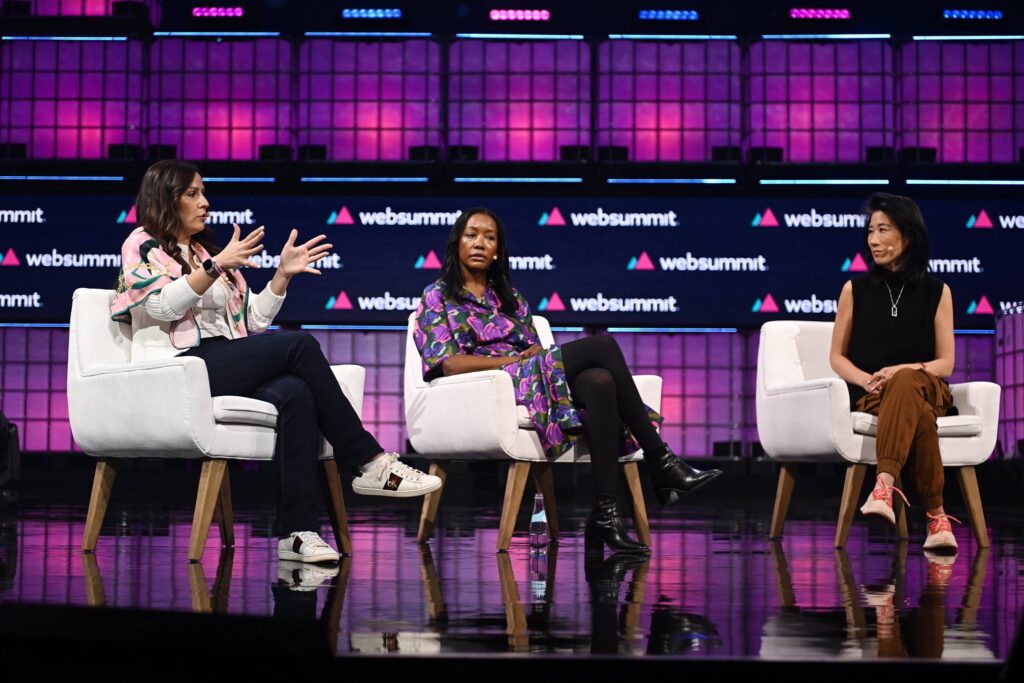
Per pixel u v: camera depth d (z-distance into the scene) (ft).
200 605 6.33
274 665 4.46
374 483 9.13
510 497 9.98
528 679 4.81
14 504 16.35
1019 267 20.18
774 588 7.29
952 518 10.25
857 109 20.70
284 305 20.42
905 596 6.91
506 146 20.85
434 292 10.82
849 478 10.61
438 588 7.21
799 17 20.79
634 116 20.84
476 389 9.90
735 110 20.79
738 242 20.42
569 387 9.99
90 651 4.65
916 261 11.31
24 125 20.56
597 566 8.64
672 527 13.41
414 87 20.85
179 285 8.80
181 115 20.74
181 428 8.63
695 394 20.79
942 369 10.88
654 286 20.47
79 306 9.68
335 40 20.83
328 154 20.84
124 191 20.47
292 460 8.89
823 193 20.48
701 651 5.01
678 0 21.01
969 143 20.62
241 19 20.81
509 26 20.86
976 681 4.74
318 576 7.81
